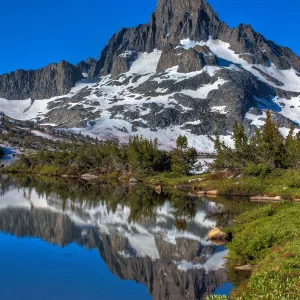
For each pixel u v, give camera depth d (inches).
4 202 2249.0
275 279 636.7
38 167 5364.2
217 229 1267.2
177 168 3496.6
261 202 2137.1
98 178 4261.8
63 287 844.0
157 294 800.3
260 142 2989.7
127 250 1166.3
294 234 958.4
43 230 1470.2
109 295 800.3
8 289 833.5
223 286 816.9
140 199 2391.7
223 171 3046.3
